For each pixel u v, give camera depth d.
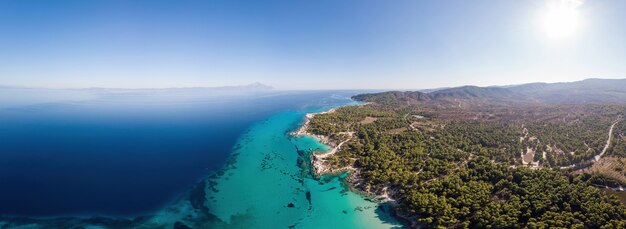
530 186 87.50
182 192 108.25
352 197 100.19
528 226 71.06
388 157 124.69
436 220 79.44
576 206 76.31
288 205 97.31
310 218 89.19
